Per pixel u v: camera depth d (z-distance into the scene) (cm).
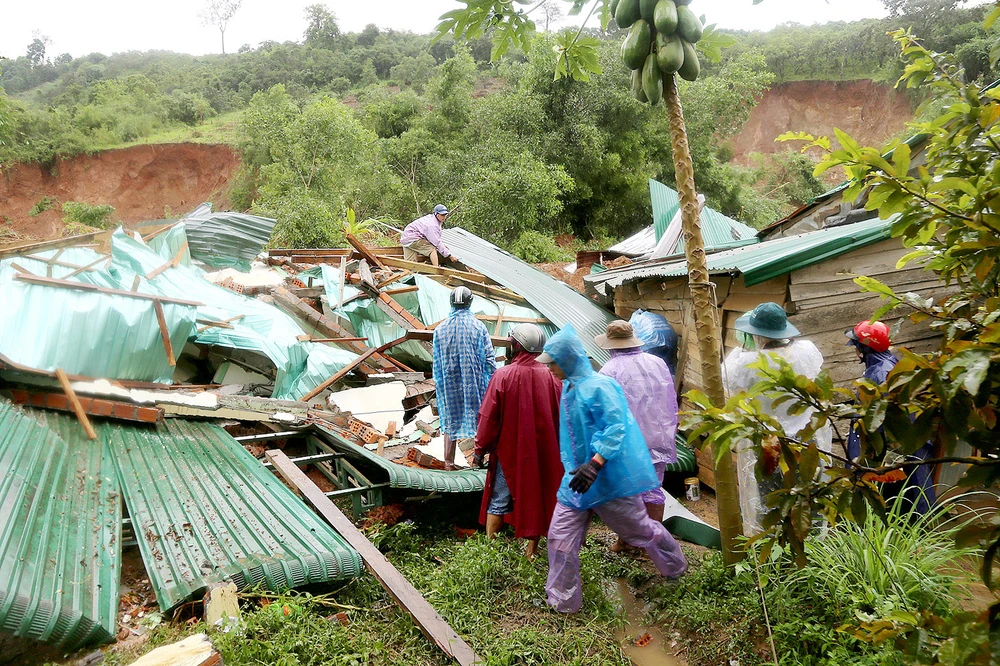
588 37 441
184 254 962
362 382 804
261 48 8938
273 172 2559
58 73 10288
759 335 494
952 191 255
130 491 495
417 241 1127
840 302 625
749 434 254
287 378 762
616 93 2505
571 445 449
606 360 803
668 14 411
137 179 5262
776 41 5134
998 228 229
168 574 422
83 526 441
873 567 429
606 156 2516
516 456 505
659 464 549
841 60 4747
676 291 746
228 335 743
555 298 979
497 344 845
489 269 1098
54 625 349
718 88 2703
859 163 255
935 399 215
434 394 779
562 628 446
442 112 3088
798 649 412
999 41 246
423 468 632
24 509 412
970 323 241
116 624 391
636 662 429
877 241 612
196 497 506
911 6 4088
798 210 954
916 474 552
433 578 485
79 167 5234
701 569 495
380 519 586
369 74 6931
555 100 2520
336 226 1898
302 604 424
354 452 612
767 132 4969
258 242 1084
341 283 933
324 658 389
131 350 632
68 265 707
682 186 456
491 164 2256
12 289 610
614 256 1488
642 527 462
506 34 407
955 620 211
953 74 274
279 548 455
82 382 586
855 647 402
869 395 229
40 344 587
